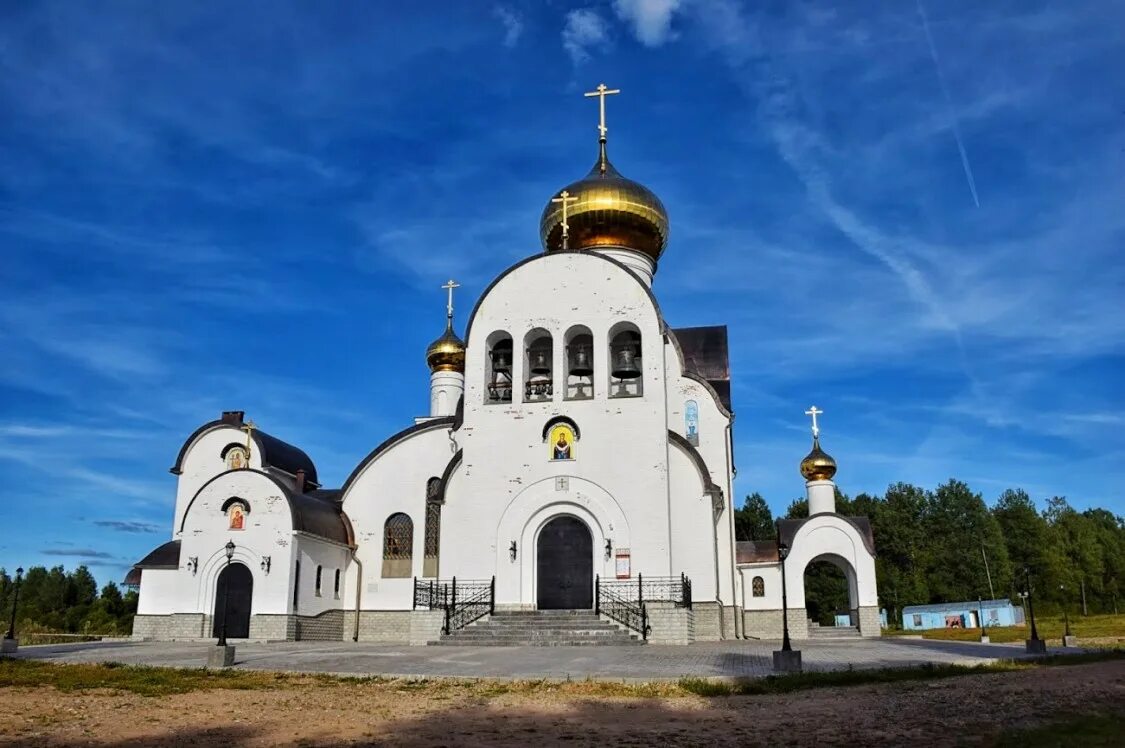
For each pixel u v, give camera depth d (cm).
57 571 8812
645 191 4341
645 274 4300
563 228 3891
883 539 8762
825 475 4578
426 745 1154
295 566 3581
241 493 3666
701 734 1231
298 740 1189
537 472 3400
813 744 1148
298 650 2786
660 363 3425
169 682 1833
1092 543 9656
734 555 3888
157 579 3728
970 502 8994
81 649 2862
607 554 3269
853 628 4434
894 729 1243
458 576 3356
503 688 1756
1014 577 8825
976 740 1142
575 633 2988
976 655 2533
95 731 1256
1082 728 1212
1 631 4969
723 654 2523
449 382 4631
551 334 3531
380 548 3944
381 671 2091
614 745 1153
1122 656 2500
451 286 4756
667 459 3350
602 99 4612
